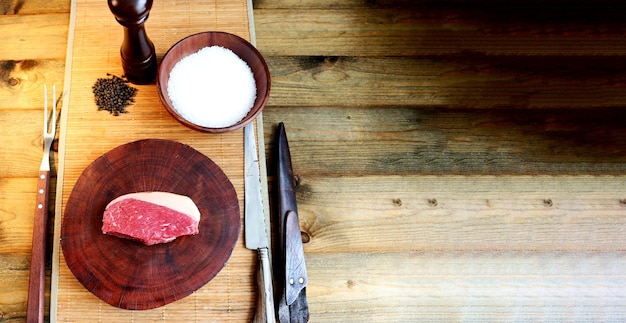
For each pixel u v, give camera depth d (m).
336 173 1.28
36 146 1.19
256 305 1.02
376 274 1.22
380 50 1.38
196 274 1.00
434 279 1.22
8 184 1.17
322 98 1.33
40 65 1.25
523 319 1.22
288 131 1.30
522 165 1.32
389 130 1.32
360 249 1.23
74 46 1.12
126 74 1.10
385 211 1.26
